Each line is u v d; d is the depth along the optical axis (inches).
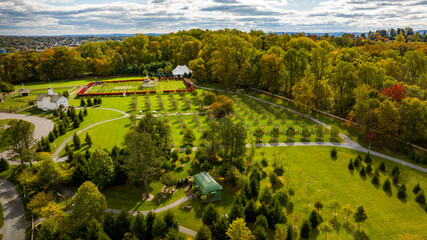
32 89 5088.6
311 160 2402.8
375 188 2032.5
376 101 2765.7
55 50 6018.7
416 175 2207.2
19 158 2452.0
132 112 3631.9
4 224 1674.5
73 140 2588.6
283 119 3284.9
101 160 1939.0
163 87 5098.4
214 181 1909.4
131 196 1943.9
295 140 2785.4
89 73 6560.0
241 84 4571.9
